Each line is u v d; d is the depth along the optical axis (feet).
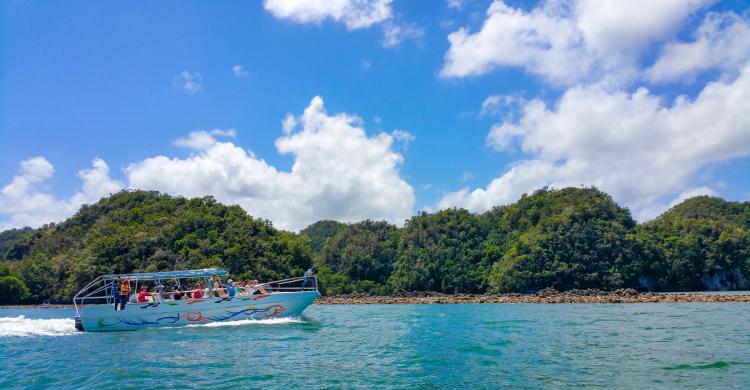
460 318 114.52
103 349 63.87
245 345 66.18
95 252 244.22
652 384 42.60
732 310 130.62
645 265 302.66
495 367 50.65
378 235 425.28
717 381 43.42
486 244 365.20
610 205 338.54
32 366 53.52
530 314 125.29
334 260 411.54
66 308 247.29
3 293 268.62
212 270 90.68
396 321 107.04
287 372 48.85
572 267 296.92
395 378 46.19
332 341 70.54
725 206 407.85
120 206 328.29
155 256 235.61
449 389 41.91
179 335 76.18
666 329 82.48
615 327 86.89
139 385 43.98
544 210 370.53
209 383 44.45
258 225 273.54
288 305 91.86
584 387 41.96
